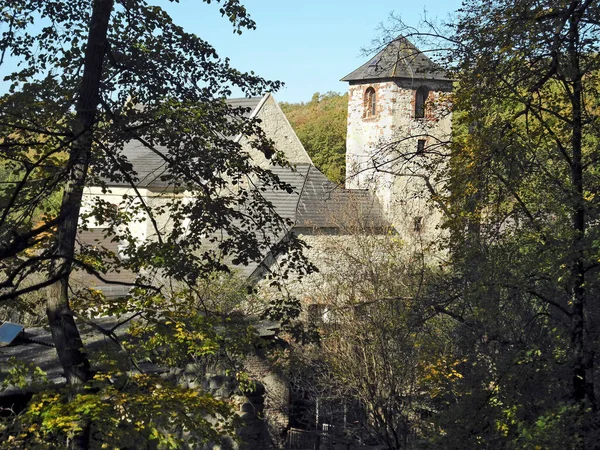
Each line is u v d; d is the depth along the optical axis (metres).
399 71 34.09
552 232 12.47
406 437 17.45
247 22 12.07
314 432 18.80
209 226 12.55
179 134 11.38
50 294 11.01
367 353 18.05
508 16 11.41
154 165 30.95
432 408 17.86
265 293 23.03
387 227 22.81
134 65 11.89
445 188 12.98
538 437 10.42
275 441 18.39
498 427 11.52
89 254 12.02
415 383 17.78
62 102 10.87
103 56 11.33
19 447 9.39
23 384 9.98
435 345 15.88
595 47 11.89
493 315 12.52
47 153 10.78
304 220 27.91
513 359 11.95
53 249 11.25
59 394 9.34
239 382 11.80
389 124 34.72
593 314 12.76
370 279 19.42
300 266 12.75
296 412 21.19
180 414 9.37
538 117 12.20
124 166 11.45
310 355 18.98
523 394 11.98
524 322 13.55
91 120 10.96
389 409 17.27
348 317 18.34
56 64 11.56
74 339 10.77
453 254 13.87
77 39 12.01
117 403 9.00
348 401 19.11
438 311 14.03
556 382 12.11
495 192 12.82
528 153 12.61
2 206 11.12
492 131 11.99
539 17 11.11
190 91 12.26
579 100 12.41
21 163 11.38
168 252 11.34
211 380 13.51
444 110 14.70
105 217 12.40
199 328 10.73
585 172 12.90
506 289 12.95
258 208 12.72
